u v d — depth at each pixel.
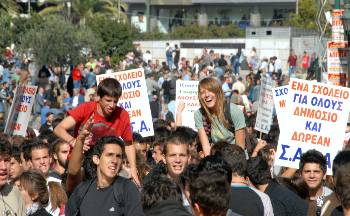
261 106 16.19
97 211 8.04
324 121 10.88
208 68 43.38
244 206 8.16
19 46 46.00
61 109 26.61
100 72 43.38
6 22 52.88
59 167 10.82
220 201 6.40
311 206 9.32
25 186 9.06
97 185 8.16
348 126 15.00
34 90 15.91
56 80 42.47
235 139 10.84
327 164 10.80
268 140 13.41
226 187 6.45
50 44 45.34
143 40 60.12
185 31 61.56
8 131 15.88
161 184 7.03
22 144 11.12
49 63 45.50
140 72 13.48
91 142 9.50
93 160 8.16
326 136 10.87
